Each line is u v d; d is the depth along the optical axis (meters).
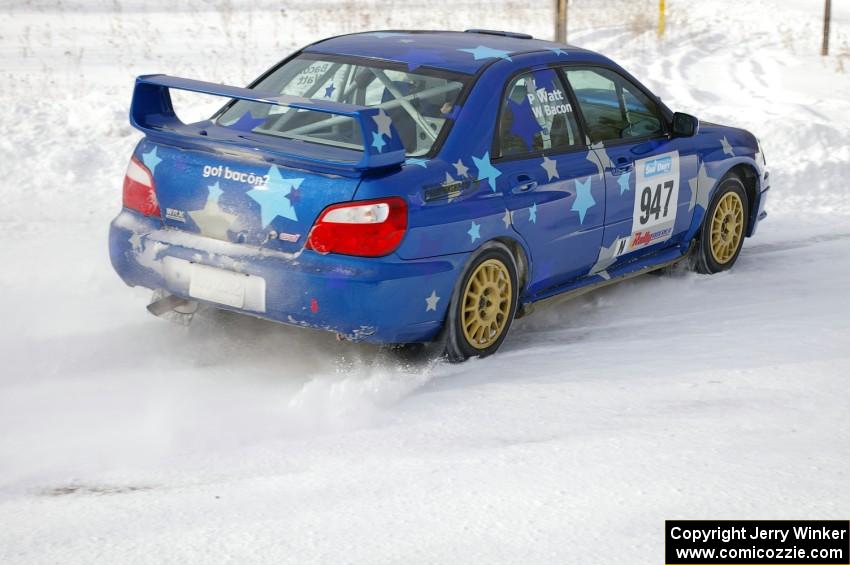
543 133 6.09
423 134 5.59
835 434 4.55
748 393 5.07
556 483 4.04
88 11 22.70
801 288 7.34
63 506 3.84
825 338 5.93
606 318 6.68
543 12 25.08
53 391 5.13
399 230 5.11
